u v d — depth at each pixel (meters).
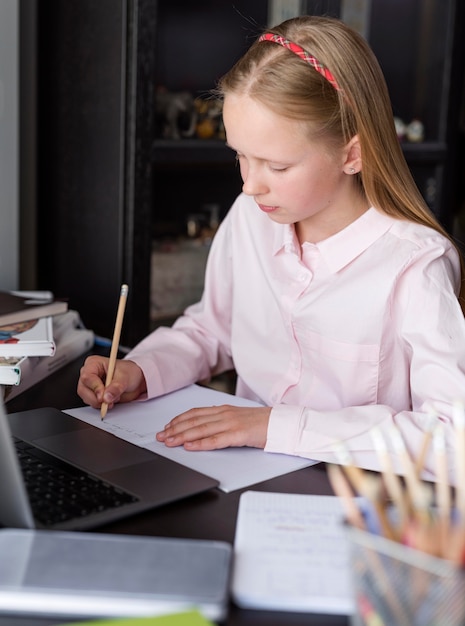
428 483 0.94
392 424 1.00
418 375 1.09
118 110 1.75
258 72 1.07
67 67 1.86
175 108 1.92
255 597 0.67
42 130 1.95
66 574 0.67
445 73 2.31
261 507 0.84
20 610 0.64
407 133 2.33
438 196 2.37
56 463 0.93
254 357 1.35
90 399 1.15
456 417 0.62
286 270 1.30
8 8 1.70
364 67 1.12
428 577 0.55
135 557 0.70
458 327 1.10
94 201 1.85
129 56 1.72
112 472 0.91
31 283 2.06
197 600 0.64
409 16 2.32
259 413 1.04
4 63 1.72
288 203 1.10
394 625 0.57
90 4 1.78
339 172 1.13
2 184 1.77
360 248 1.21
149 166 1.79
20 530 0.74
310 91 1.06
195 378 1.31
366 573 0.58
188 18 2.02
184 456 0.99
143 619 0.62
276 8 2.15
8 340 1.24
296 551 0.75
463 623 0.54
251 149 1.07
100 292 1.87
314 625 0.66
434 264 1.15
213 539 0.79
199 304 1.47
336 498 0.87
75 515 0.80
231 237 1.40
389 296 1.17
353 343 1.21
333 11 2.17
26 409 1.16
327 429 1.00
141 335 1.85
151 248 1.83
